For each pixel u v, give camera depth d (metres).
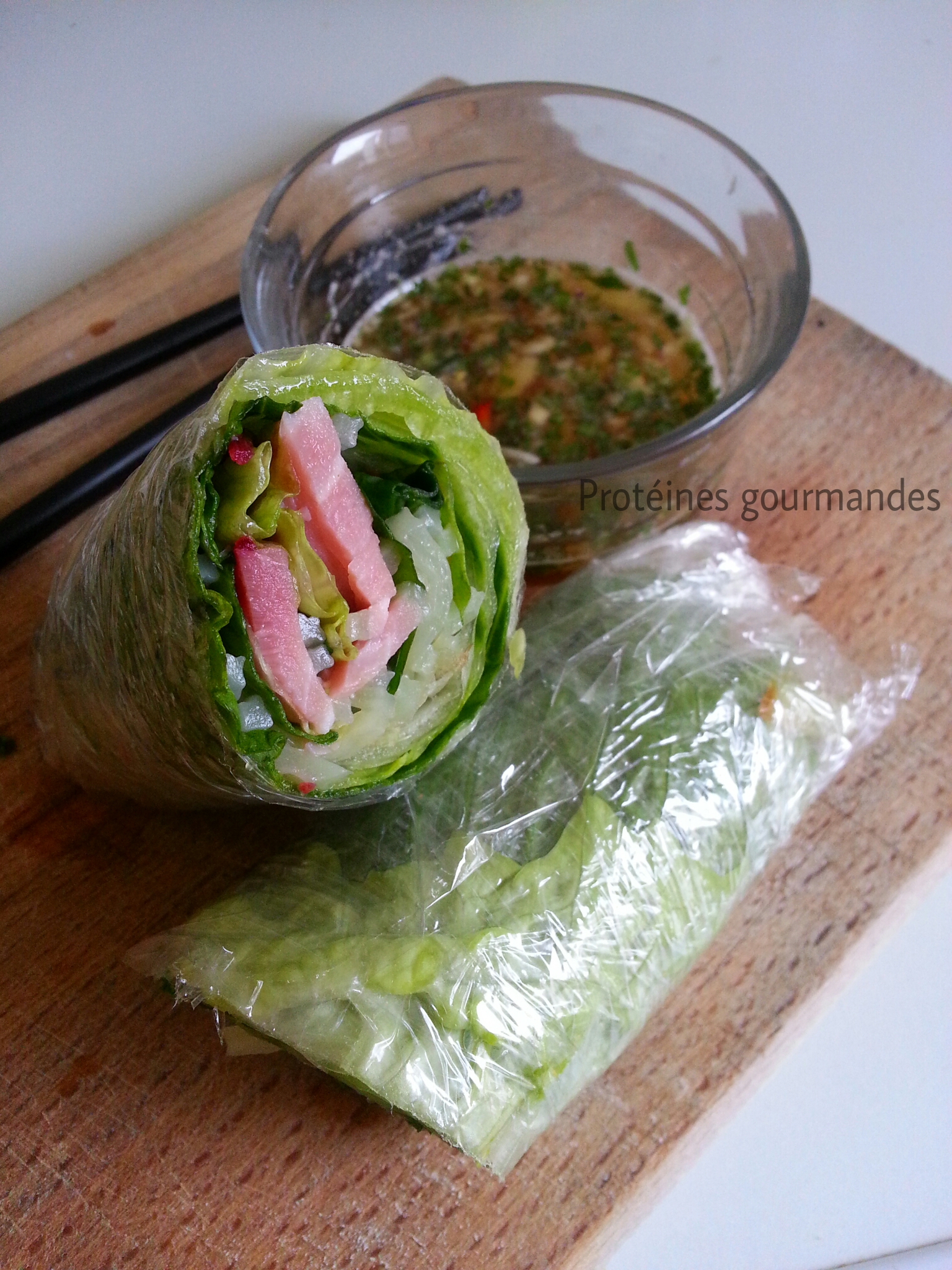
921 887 0.26
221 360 0.31
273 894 0.24
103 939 0.25
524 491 0.26
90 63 0.40
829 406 0.31
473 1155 0.22
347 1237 0.23
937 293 0.37
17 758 0.27
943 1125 0.26
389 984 0.22
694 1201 0.25
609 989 0.23
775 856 0.26
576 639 0.26
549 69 0.41
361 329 0.32
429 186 0.32
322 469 0.21
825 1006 0.25
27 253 0.36
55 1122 0.23
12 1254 0.22
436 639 0.23
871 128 0.40
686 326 0.31
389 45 0.41
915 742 0.27
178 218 0.36
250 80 0.40
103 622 0.22
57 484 0.28
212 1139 0.23
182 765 0.23
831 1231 0.25
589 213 0.33
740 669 0.26
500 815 0.24
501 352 0.31
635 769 0.25
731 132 0.40
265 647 0.20
